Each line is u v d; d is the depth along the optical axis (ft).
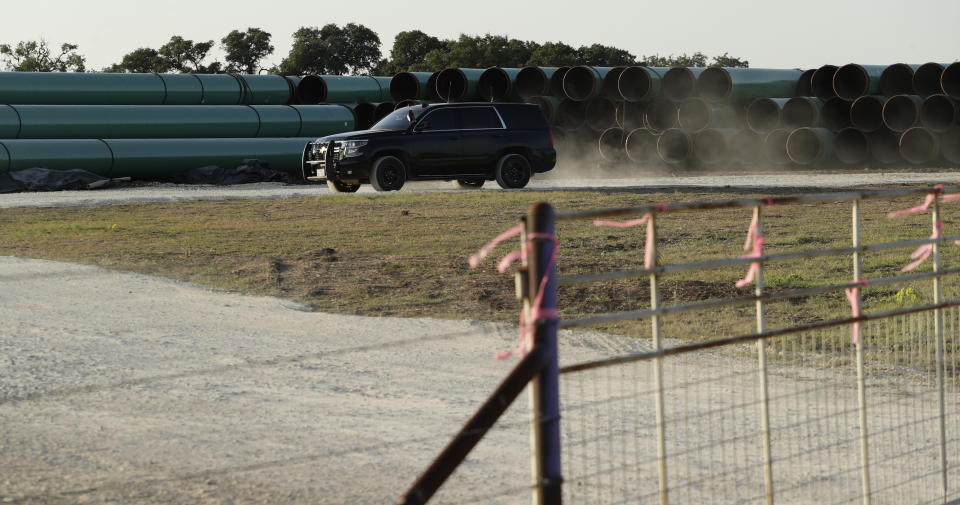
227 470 26.21
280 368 39.52
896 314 23.29
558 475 15.20
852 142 189.26
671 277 62.59
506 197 111.75
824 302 53.88
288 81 189.88
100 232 85.25
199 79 180.45
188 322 48.88
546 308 15.23
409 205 105.70
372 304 55.06
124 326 47.32
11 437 28.60
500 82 191.72
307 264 67.67
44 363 38.68
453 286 60.03
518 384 14.84
